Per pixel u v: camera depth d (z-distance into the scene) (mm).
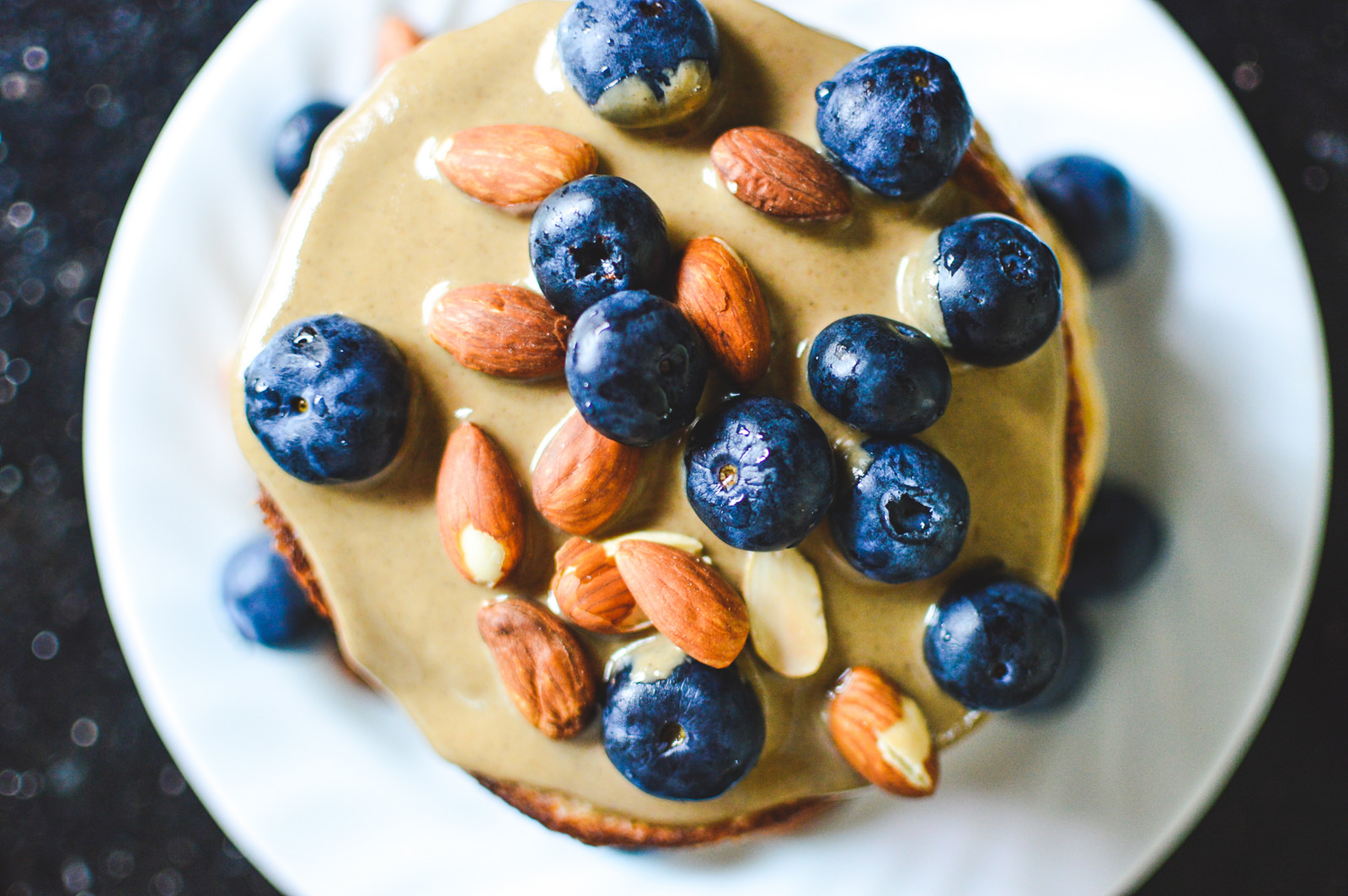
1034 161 350
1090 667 344
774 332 285
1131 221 340
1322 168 377
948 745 293
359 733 344
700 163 289
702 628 274
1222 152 344
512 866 339
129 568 344
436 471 288
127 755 382
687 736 277
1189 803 337
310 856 340
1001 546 292
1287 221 343
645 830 303
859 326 271
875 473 273
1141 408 347
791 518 266
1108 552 337
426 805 342
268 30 347
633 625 281
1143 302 348
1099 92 347
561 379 285
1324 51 377
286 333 280
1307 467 341
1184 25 379
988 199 299
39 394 383
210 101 347
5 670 381
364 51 349
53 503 383
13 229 382
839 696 287
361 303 290
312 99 349
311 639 340
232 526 348
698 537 283
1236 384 344
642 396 260
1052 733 342
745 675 283
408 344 288
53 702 382
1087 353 325
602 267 270
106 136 382
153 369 347
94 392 346
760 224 287
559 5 297
